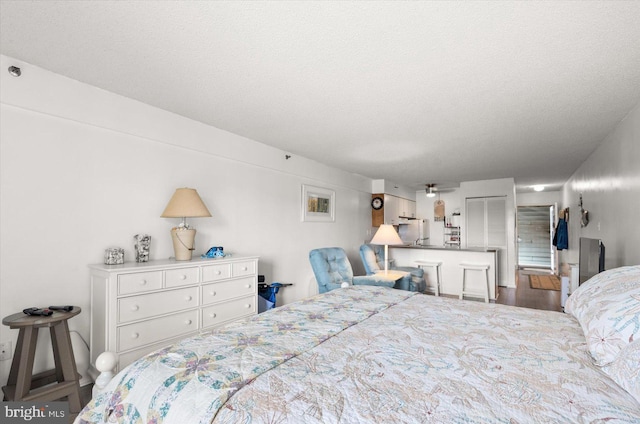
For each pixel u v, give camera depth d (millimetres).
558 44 1880
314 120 3223
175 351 1286
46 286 2262
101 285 2328
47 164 2275
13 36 1858
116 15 1660
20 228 2154
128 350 2320
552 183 7617
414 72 2242
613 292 1397
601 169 4016
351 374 1109
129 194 2734
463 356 1260
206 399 958
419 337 1480
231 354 1251
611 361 1095
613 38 1810
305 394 975
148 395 1055
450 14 1620
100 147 2555
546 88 2473
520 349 1325
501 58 2047
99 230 2539
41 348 2236
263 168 4098
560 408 890
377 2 1539
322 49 1962
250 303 3230
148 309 2439
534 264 10070
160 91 2590
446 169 5746
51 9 1615
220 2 1552
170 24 1731
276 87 2496
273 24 1722
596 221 4348
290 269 4523
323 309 1955
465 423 831
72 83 2391
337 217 5641
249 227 3879
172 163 3064
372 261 5043
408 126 3385
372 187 6914
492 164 5297
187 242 2861
